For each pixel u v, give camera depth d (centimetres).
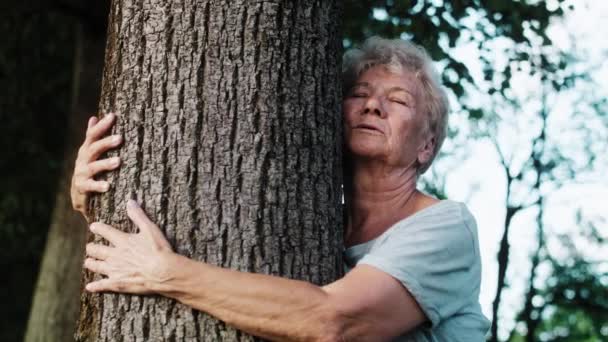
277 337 246
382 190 303
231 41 262
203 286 244
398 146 296
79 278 698
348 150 297
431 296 265
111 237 255
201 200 255
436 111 306
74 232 705
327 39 279
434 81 307
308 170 266
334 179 274
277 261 256
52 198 1080
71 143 730
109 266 254
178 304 250
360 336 252
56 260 701
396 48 308
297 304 244
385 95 299
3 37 959
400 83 299
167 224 255
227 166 257
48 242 714
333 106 278
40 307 695
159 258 247
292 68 268
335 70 281
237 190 256
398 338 272
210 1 263
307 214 263
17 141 1059
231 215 255
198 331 249
